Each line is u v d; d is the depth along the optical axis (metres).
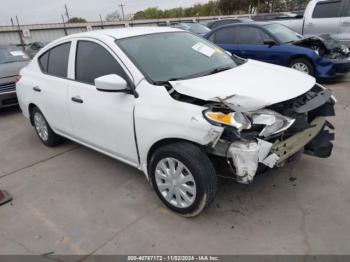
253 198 3.13
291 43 7.17
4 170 4.24
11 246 2.79
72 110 3.77
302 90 2.84
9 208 3.35
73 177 3.87
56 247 2.73
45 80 4.25
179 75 3.15
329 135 3.46
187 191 2.80
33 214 3.21
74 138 4.11
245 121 2.46
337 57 6.93
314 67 6.78
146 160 3.09
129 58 3.16
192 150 2.65
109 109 3.25
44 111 4.41
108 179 3.74
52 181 3.82
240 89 2.73
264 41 7.19
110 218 3.04
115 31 3.65
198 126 2.51
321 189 3.20
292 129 2.74
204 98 2.58
